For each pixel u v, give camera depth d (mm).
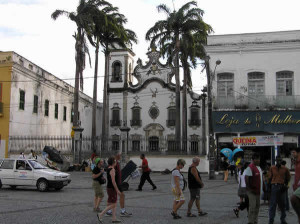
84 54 30859
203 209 11016
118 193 8719
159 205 11812
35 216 9453
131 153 28281
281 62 29703
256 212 8359
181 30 32219
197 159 9867
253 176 8375
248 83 30062
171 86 46094
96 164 10500
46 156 26500
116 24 34250
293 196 6441
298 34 29672
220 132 29141
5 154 29578
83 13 31219
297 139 28656
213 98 29844
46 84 37000
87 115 49219
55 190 16391
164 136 45281
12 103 30484
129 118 47000
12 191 15891
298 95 29078
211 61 30531
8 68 30500
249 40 30297
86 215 9727
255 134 29000
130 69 50094
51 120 38156
